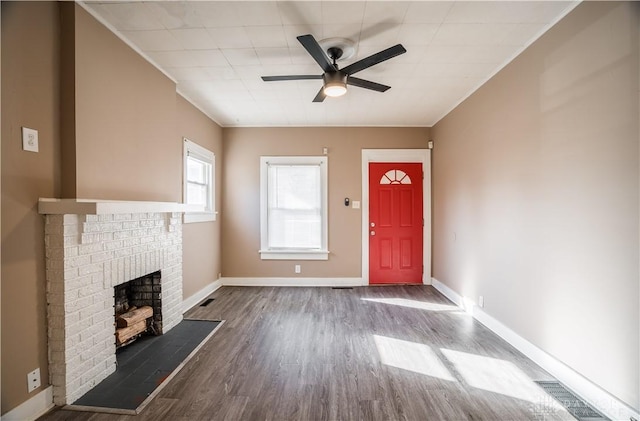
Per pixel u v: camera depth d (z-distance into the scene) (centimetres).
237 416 171
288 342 265
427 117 421
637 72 155
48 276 176
